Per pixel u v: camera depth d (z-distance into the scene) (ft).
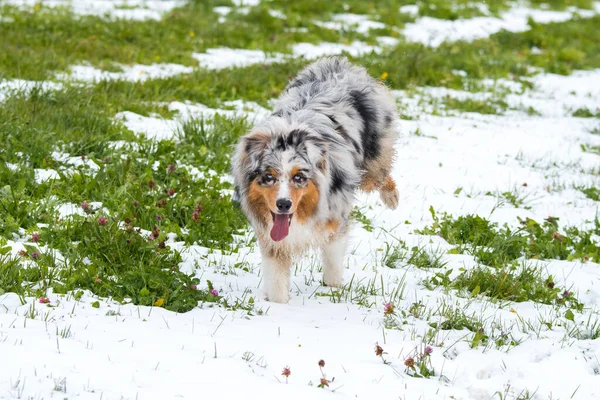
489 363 19.22
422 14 87.30
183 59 58.18
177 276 22.40
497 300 24.82
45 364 15.78
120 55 56.08
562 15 98.27
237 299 22.08
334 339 20.10
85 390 14.96
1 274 21.13
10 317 18.56
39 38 57.21
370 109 26.61
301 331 20.42
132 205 28.63
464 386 18.31
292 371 17.65
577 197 37.99
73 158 34.58
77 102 41.75
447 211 34.12
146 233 26.84
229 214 29.50
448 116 51.75
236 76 53.06
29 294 20.51
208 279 24.07
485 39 75.31
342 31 74.95
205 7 79.46
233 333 19.75
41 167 32.71
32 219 26.86
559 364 19.31
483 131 48.75
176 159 35.60
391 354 19.40
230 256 26.53
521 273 26.73
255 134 21.07
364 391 16.96
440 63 64.34
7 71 46.96
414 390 17.31
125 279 21.91
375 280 25.70
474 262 28.45
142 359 16.89
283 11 81.10
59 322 18.66
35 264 22.89
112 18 68.90
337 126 23.52
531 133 49.39
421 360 18.78
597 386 18.31
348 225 24.89
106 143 35.58
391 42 73.56
